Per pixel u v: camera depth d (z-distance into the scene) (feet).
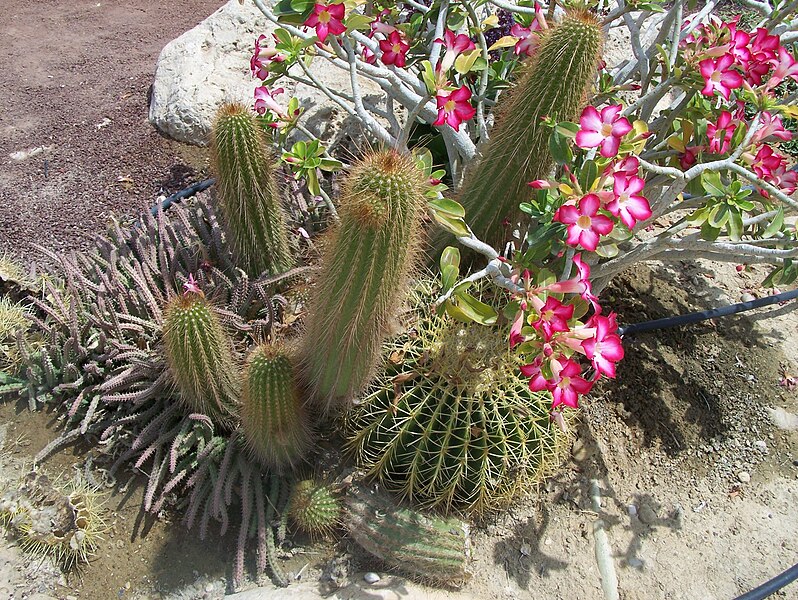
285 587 3.06
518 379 2.96
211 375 2.99
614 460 3.63
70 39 6.83
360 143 4.61
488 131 4.04
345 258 2.44
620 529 3.40
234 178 3.26
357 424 3.16
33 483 3.38
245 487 3.19
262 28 5.31
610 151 2.62
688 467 3.64
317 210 4.02
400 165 2.36
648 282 4.33
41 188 4.96
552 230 2.82
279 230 3.58
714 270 4.45
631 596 3.19
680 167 3.43
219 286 3.67
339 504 3.16
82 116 5.58
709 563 3.31
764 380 3.93
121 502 3.34
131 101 5.70
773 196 2.93
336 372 2.87
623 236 2.83
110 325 3.55
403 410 2.96
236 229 3.51
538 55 2.85
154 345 3.59
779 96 4.76
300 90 4.83
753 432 3.76
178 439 3.24
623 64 4.70
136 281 3.67
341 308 2.59
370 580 3.06
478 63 3.52
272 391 2.77
